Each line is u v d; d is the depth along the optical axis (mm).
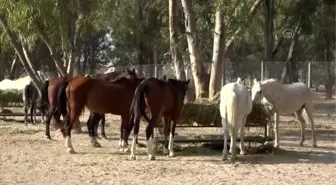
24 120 22984
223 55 19469
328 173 11211
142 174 10859
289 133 19156
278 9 35500
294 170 11516
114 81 13961
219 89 19500
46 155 13273
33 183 9938
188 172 11117
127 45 44844
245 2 17719
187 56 22859
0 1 16969
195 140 14211
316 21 36281
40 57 45406
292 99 14828
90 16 19172
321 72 29641
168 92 12945
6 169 11359
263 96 14461
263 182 10172
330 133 19359
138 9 38219
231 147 12633
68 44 18719
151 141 12789
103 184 9859
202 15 22688
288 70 28000
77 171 11164
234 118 12312
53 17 17641
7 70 52562
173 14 20500
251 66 27969
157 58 44094
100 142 15992
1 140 16078
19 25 17203
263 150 13984
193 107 14336
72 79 13891
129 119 13898
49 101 16453
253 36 42094
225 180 10305
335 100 30812
